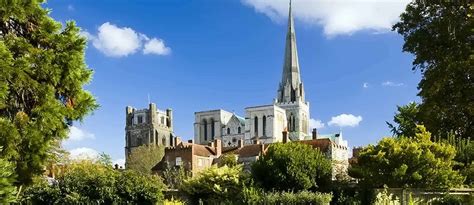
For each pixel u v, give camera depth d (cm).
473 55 2505
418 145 3130
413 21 2852
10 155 1064
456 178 3091
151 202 2844
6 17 1130
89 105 1249
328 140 8669
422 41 2775
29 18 1209
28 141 1123
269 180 3353
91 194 2709
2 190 855
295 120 17488
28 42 1213
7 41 1138
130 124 16012
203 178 3516
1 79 1061
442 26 2669
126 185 2792
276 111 16000
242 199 3080
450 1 2662
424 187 3028
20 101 1152
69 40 1245
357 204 2886
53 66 1180
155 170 9069
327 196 2906
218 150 9581
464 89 2688
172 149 9056
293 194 2980
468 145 3697
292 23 18638
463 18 2595
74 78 1231
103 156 5584
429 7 2786
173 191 3644
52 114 1160
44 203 2616
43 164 1185
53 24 1230
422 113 2967
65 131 1216
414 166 3045
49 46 1235
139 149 10631
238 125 16362
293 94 17912
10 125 1066
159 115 16062
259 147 9044
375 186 3081
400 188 2897
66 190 2678
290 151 3412
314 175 3331
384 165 3075
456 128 3011
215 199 3422
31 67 1162
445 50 2695
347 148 9225
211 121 16888
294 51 18375
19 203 2384
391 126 5419
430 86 2752
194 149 9038
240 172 3609
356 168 3197
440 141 3475
